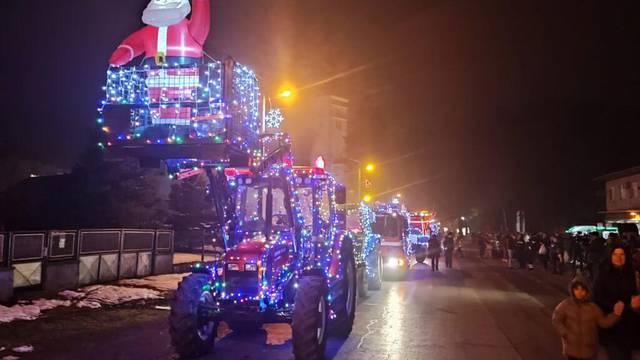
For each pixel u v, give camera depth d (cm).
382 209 2136
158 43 895
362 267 1520
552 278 2228
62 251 1472
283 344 934
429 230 3194
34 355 813
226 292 825
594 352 575
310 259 972
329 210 1102
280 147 912
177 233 3012
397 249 2084
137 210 2655
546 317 1226
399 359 838
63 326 1016
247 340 967
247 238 943
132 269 1772
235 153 875
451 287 1838
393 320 1179
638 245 1430
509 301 1495
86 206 2603
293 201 922
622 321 659
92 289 1459
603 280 680
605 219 4322
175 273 2012
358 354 870
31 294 1323
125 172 2677
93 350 859
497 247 3750
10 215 2712
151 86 860
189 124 841
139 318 1125
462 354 871
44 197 2708
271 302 830
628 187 4000
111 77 867
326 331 841
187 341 812
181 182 2981
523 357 854
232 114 844
